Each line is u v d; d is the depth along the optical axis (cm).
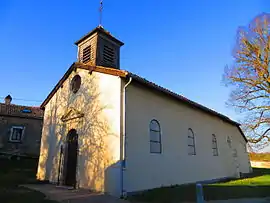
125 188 902
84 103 1205
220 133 1883
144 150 1049
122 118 980
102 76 1129
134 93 1069
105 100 1071
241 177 1930
